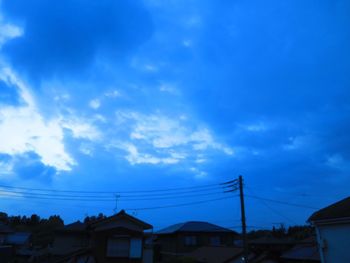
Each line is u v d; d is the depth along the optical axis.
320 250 15.86
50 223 76.62
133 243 27.73
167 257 42.47
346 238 14.72
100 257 26.98
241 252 30.17
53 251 39.97
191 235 42.69
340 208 15.63
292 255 29.48
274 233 55.25
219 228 44.81
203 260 31.98
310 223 16.66
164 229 52.66
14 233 50.91
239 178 24.77
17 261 37.16
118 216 28.42
